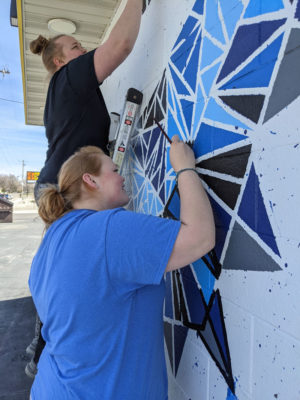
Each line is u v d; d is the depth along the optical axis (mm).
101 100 1552
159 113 1392
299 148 657
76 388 833
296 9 670
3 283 4676
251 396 795
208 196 998
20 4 2414
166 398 1027
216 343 947
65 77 1415
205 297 1006
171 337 1250
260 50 776
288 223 684
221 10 942
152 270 793
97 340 838
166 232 803
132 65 1834
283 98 702
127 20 1229
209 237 827
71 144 1511
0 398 2098
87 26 2748
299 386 655
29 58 3326
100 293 823
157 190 1395
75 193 1034
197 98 1072
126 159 1840
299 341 654
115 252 802
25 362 2545
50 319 892
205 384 1008
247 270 814
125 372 857
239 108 852
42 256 973
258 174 777
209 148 994
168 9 1335
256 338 779
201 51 1053
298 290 657
